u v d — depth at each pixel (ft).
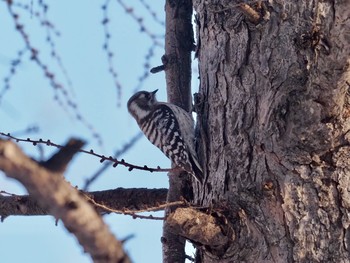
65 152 13.33
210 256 28.30
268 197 28.17
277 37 28.78
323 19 26.43
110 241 13.23
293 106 27.86
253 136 29.30
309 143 27.78
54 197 12.86
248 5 28.76
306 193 27.81
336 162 27.81
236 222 27.89
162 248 36.42
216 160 31.07
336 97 26.78
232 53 31.17
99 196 36.50
